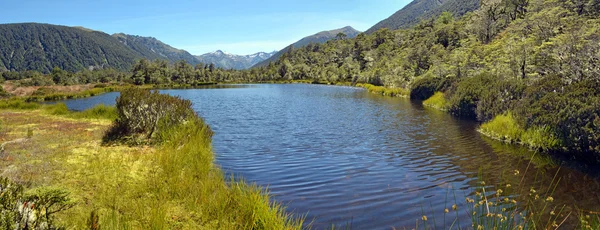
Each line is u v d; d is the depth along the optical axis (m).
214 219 5.07
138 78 89.12
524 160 9.30
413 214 5.71
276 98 37.66
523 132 11.49
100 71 133.75
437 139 12.55
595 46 15.09
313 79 107.88
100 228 4.11
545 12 35.06
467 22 81.69
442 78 32.25
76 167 7.30
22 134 11.70
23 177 6.22
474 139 12.44
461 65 35.47
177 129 11.11
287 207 6.08
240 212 5.25
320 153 10.46
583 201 6.12
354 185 7.34
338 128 15.55
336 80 94.06
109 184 6.25
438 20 133.00
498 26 65.50
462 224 5.23
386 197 6.55
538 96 12.48
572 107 9.74
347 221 5.47
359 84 74.38
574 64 15.09
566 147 9.58
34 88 50.97
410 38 126.50
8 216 3.16
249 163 9.26
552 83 12.68
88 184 6.19
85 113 17.80
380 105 27.52
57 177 6.48
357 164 9.10
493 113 15.72
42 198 3.88
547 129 10.51
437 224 5.28
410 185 7.28
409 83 43.91
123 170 7.25
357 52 139.25
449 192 6.78
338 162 9.34
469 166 8.75
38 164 7.38
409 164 9.05
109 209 5.03
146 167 7.61
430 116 19.75
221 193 5.78
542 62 21.44
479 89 19.19
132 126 11.16
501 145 11.30
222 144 11.89
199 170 7.48
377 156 10.00
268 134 14.01
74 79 97.69
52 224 3.74
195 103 30.81
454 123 16.75
